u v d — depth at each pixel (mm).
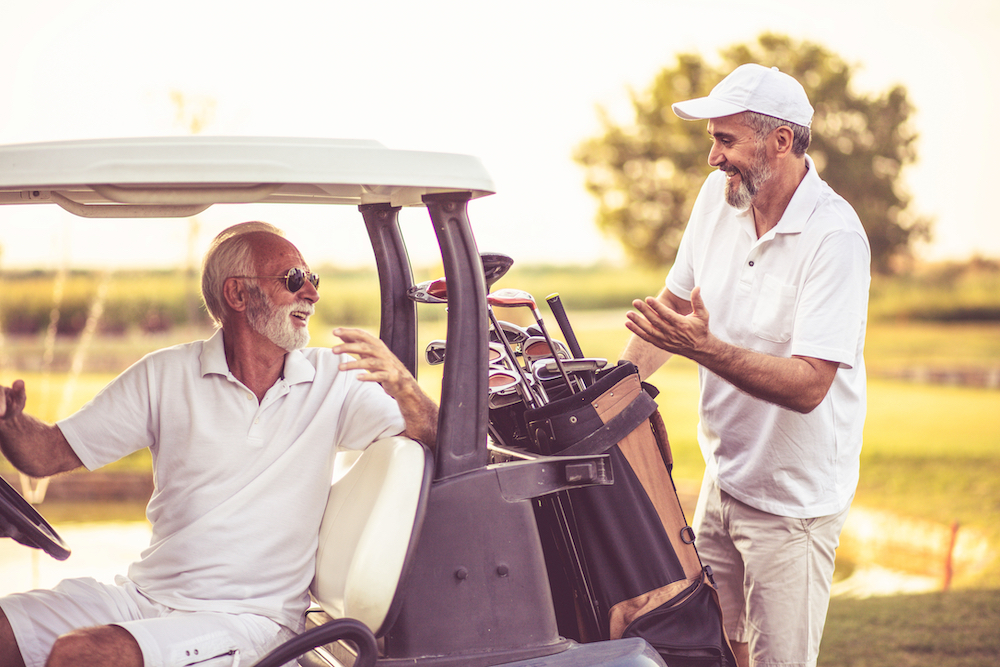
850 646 3748
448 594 1688
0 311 12898
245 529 1954
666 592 1899
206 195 1692
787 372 2023
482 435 1755
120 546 5844
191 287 13117
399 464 1735
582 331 16297
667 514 1946
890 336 15453
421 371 11703
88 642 1682
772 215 2250
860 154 13094
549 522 1976
